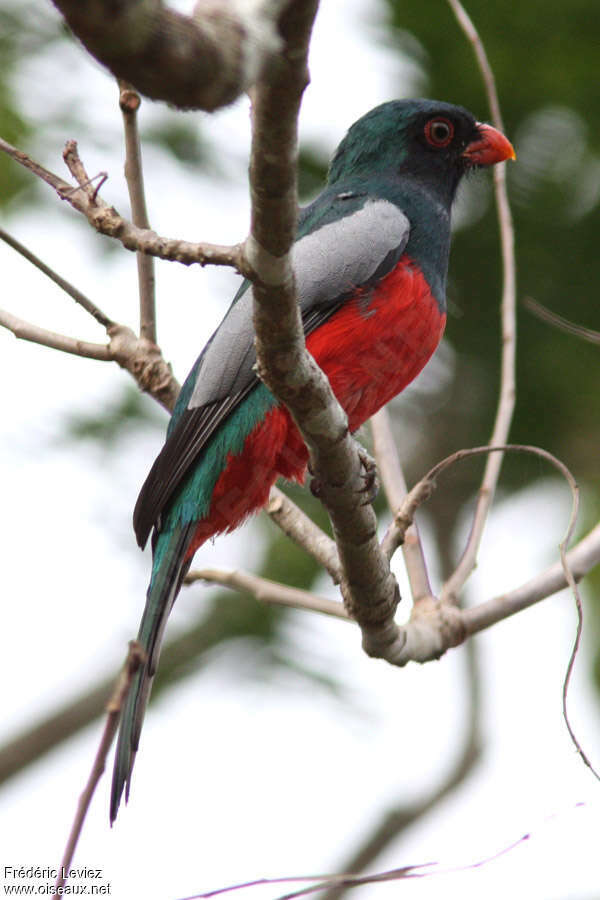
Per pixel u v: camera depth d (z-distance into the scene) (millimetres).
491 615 8570
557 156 13086
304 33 3924
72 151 6430
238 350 9109
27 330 8945
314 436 6750
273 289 5680
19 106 13078
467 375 13648
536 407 13328
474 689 14492
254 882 5801
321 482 7074
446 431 13906
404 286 9406
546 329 13109
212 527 9336
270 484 9242
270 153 4859
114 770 7902
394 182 10391
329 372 9281
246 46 3090
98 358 9031
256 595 9070
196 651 14391
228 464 9125
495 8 12617
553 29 12633
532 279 13188
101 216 5664
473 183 12531
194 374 9602
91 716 15812
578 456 13570
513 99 12969
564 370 13047
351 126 11008
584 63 12695
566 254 13086
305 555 13812
